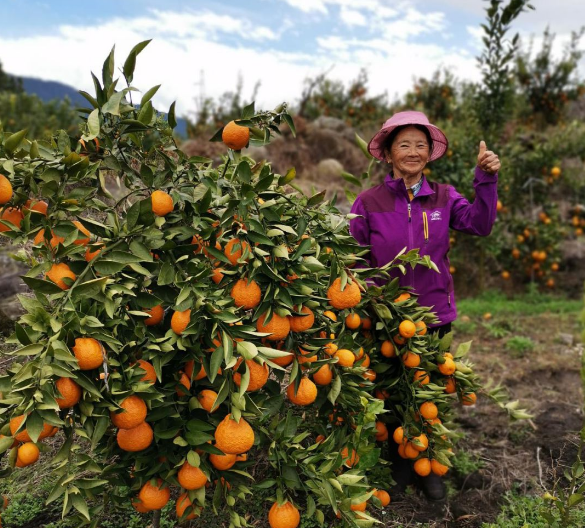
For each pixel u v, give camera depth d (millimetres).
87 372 1471
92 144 1746
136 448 1638
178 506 1835
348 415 2303
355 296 1920
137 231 1600
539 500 2723
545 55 14609
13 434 1488
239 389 1578
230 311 1546
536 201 8422
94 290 1479
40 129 14016
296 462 1851
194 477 1707
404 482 2889
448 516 2723
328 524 2457
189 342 1627
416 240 2695
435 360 2664
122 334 1633
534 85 14797
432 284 2740
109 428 1791
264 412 1850
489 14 6484
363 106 15969
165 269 1630
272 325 1695
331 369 2092
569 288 8352
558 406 3990
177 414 1688
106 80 1707
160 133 1832
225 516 2461
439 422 2654
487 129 7199
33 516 2459
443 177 7418
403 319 2492
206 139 10070
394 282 2375
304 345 1872
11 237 1525
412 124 2643
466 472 3090
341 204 7215
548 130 13250
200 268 1641
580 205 9133
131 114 1757
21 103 15297
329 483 1812
